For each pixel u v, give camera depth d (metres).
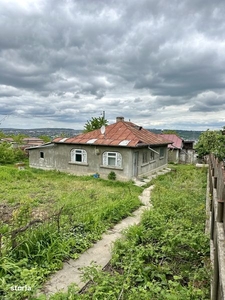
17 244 4.73
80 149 16.77
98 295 3.62
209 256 4.55
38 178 15.05
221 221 3.04
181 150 28.34
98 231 6.47
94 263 4.85
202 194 10.27
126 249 5.20
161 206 8.07
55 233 5.42
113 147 15.22
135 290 3.64
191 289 3.44
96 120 28.55
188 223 6.16
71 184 13.58
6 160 23.25
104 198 9.87
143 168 16.59
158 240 5.57
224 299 1.90
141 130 19.83
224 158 7.29
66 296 3.57
